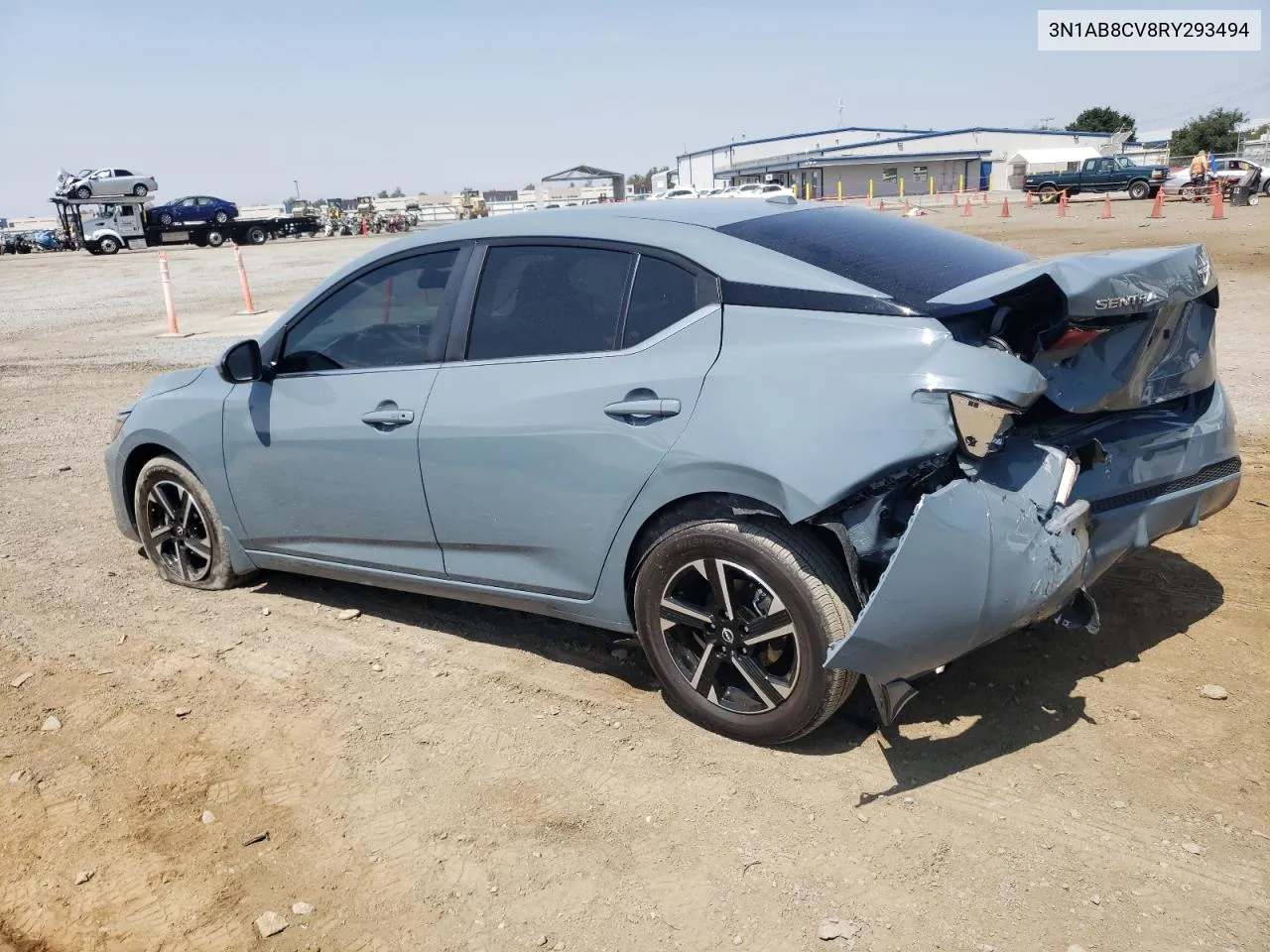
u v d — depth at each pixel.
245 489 4.46
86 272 33.03
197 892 2.78
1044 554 2.79
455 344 3.73
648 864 2.79
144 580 5.09
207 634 4.41
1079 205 41.03
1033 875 2.65
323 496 4.15
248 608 4.67
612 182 89.12
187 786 3.27
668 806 3.03
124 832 3.05
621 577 3.42
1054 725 3.31
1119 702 3.41
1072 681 3.56
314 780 3.27
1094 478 3.19
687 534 3.18
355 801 3.15
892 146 80.00
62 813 3.16
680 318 3.25
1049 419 3.07
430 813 3.07
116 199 46.25
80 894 2.79
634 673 3.87
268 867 2.87
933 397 2.71
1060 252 19.53
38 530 5.96
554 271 3.56
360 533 4.11
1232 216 26.89
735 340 3.11
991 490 2.76
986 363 2.72
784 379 2.96
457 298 3.76
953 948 2.43
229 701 3.81
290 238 58.16
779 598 3.04
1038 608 2.83
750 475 2.95
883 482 2.80
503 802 3.10
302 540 4.38
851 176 79.00
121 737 3.59
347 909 2.69
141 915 2.70
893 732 3.33
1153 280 2.96
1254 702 3.36
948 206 51.41
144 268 33.50
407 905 2.69
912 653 2.78
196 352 13.20
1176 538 4.76
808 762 3.20
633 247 3.40
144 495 4.95
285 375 4.23
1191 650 3.72
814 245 3.32
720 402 3.04
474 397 3.60
